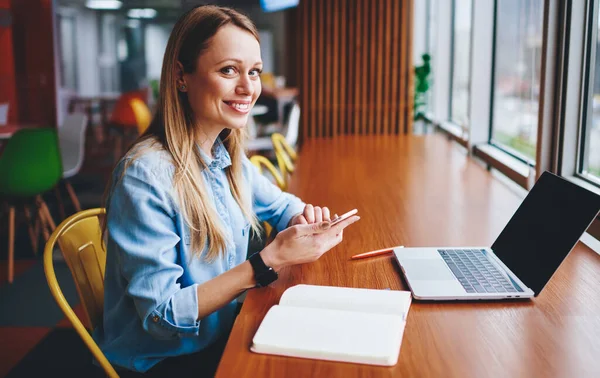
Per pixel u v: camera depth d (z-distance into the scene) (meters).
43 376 2.81
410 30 5.49
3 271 4.22
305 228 1.43
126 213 1.39
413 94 5.62
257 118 9.94
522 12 3.52
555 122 2.52
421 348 1.15
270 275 1.41
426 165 3.60
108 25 15.34
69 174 5.65
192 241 1.48
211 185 1.60
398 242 1.92
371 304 1.31
